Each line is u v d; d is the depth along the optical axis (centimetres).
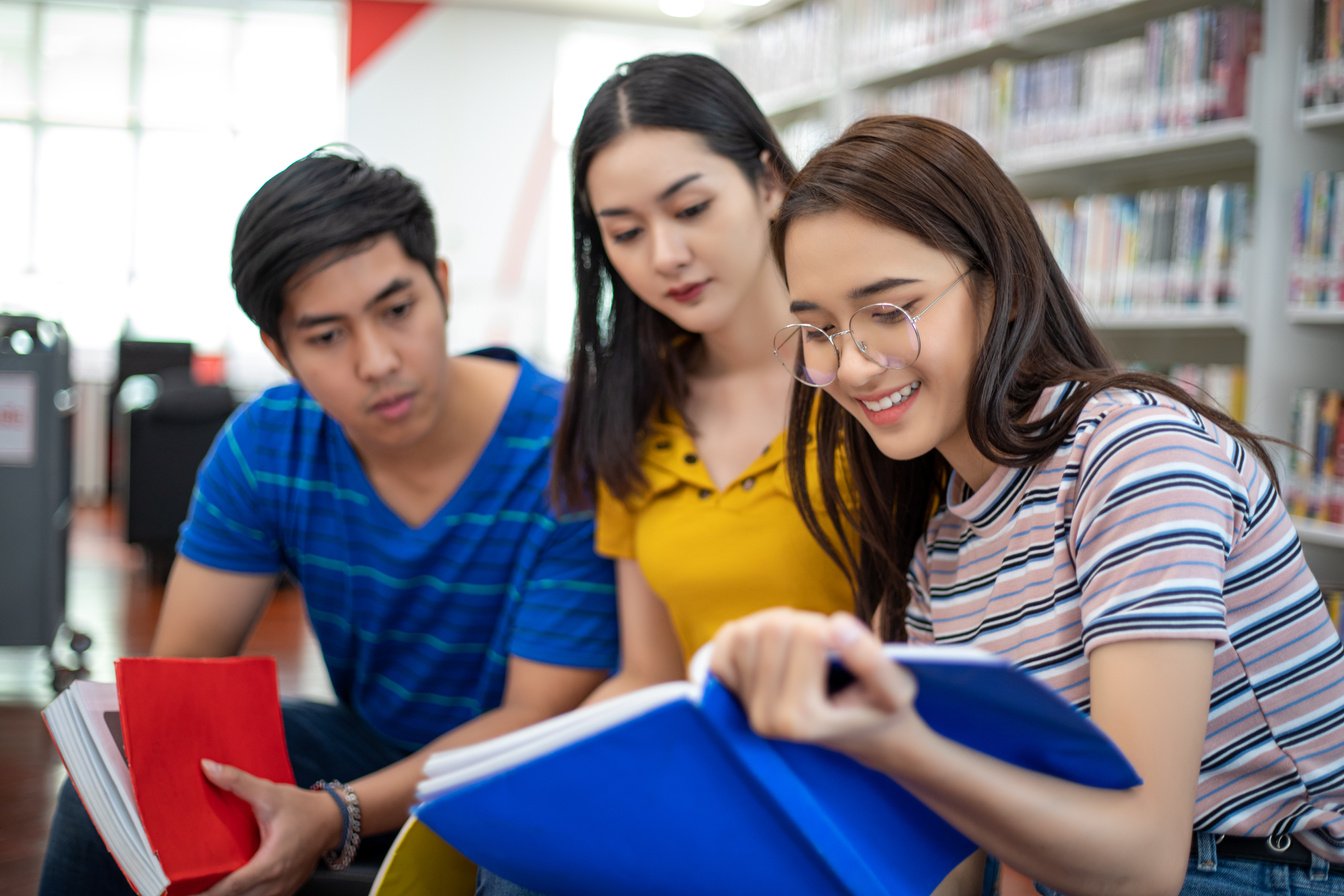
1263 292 302
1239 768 95
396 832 142
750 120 146
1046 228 377
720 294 144
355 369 138
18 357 355
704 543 144
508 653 161
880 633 123
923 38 439
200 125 894
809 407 123
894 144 95
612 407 150
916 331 93
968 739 72
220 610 166
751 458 148
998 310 94
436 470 157
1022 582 98
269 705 132
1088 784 73
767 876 72
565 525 157
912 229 92
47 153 877
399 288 137
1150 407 91
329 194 134
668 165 139
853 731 61
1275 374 304
